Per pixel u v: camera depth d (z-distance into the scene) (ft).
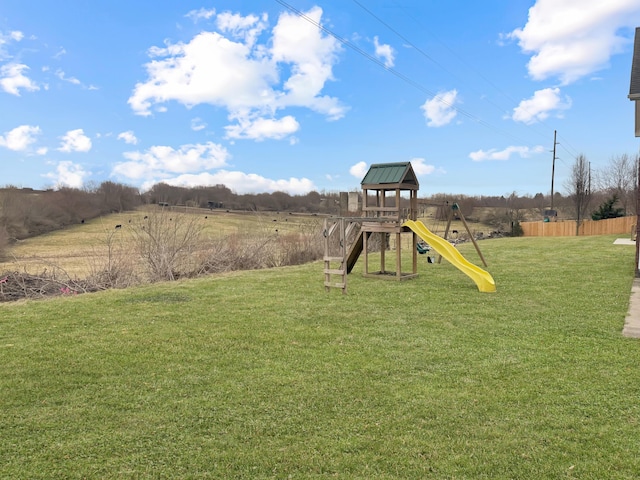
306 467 9.41
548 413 11.67
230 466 9.48
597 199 129.70
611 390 13.03
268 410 12.03
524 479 8.95
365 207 35.24
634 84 33.81
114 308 24.49
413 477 9.03
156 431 10.94
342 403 12.41
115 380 14.20
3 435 10.79
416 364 15.46
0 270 39.93
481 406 12.12
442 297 26.96
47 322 21.47
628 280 31.58
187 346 17.67
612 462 9.46
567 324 20.31
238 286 31.48
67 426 11.22
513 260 45.16
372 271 38.50
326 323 21.20
